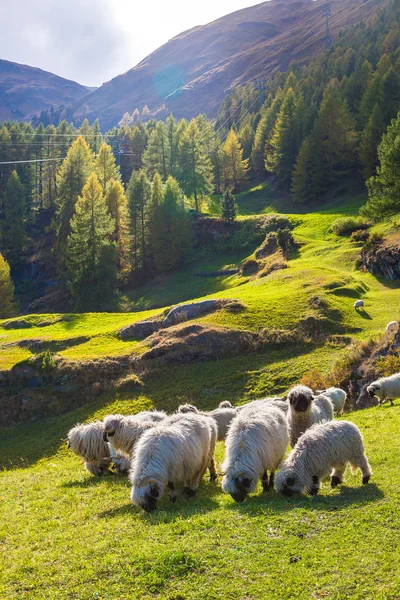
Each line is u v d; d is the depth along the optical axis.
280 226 86.81
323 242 71.81
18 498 15.20
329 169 102.94
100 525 11.09
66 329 58.16
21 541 10.95
